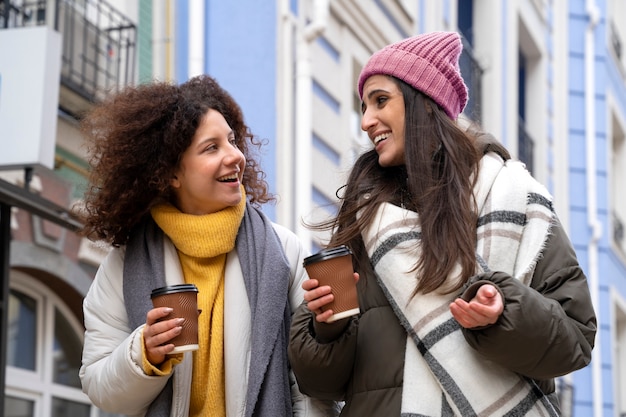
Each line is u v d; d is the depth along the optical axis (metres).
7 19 8.50
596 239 19.20
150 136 3.97
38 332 9.55
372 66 3.89
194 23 10.82
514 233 3.62
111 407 3.82
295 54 11.78
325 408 3.98
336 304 3.50
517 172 3.73
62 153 9.48
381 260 3.63
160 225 4.00
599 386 18.52
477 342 3.40
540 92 19.33
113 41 10.09
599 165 20.17
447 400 3.50
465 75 16.30
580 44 20.44
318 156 12.36
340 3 13.06
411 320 3.54
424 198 3.66
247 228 4.09
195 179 3.95
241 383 3.91
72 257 9.68
